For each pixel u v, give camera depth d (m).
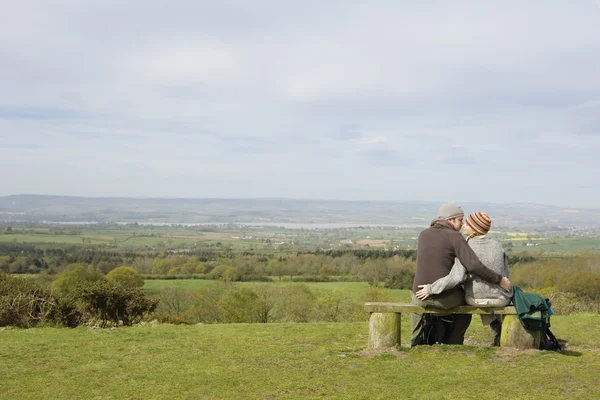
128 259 70.69
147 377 6.04
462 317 7.40
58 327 11.41
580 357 6.43
